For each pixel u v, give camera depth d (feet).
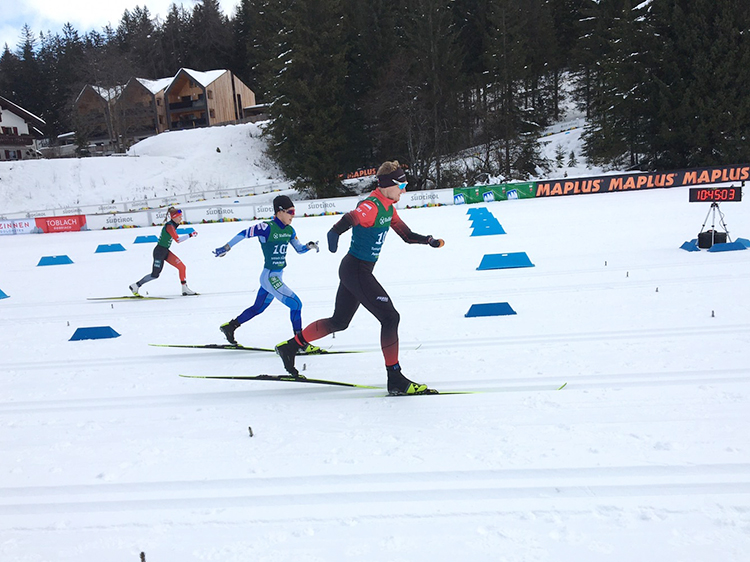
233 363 18.76
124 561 8.17
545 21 148.97
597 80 137.49
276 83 123.85
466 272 33.45
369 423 12.78
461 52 134.62
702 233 33.55
